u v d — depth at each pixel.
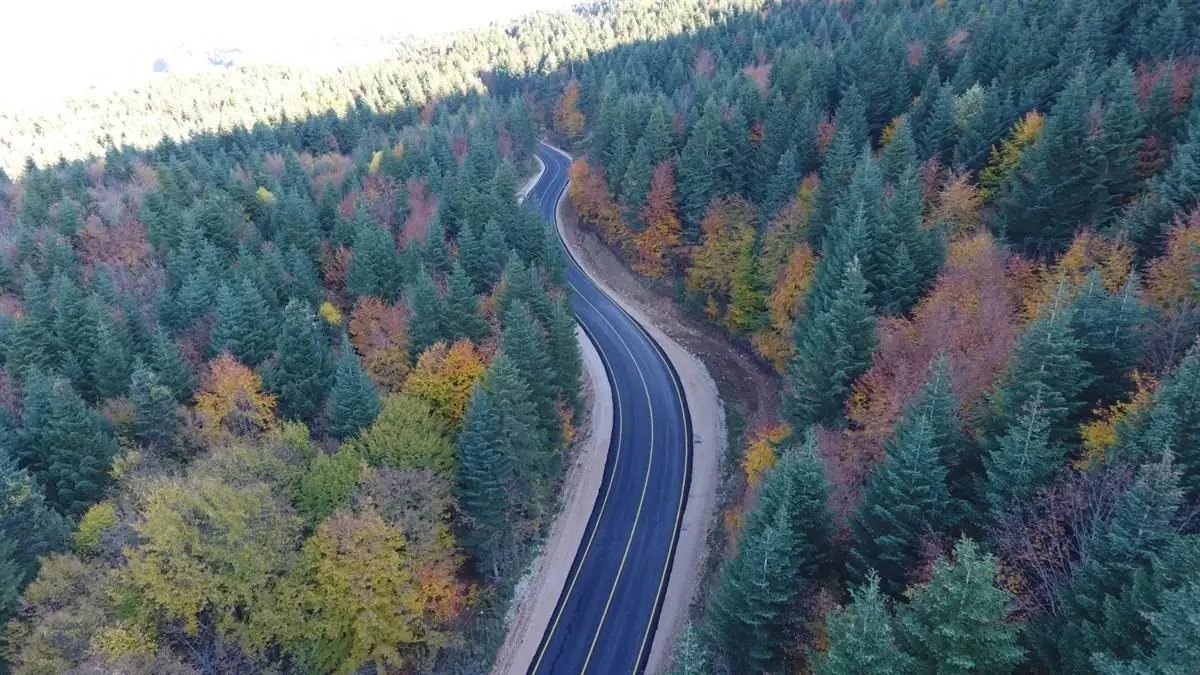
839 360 40.97
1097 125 48.31
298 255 71.62
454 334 53.53
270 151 135.12
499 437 41.66
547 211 111.38
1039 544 22.97
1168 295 34.69
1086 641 18.62
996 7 82.81
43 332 56.72
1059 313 30.67
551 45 189.50
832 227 52.91
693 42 140.38
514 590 46.00
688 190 75.25
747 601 28.45
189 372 50.69
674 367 69.00
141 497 35.16
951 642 19.12
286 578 34.56
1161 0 65.06
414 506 39.31
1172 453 20.42
